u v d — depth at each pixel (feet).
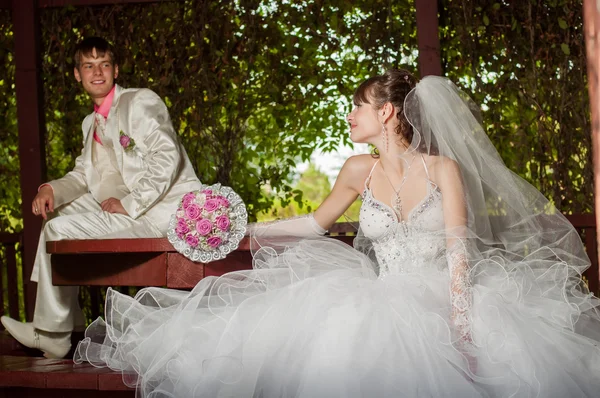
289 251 9.52
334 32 15.75
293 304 8.35
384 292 8.17
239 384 7.84
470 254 8.65
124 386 9.02
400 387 7.32
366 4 15.56
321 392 7.37
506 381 7.51
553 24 15.14
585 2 5.21
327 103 16.22
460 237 8.48
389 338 7.64
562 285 9.15
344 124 16.26
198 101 16.10
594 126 5.19
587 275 14.11
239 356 7.91
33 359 10.77
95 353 9.60
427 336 7.66
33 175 15.94
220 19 16.01
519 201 9.31
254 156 16.33
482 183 9.30
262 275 9.18
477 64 15.15
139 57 16.19
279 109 16.02
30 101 15.99
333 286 8.43
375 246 9.30
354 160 9.75
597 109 5.16
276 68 16.02
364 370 7.46
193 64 16.08
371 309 7.93
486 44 15.14
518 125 15.15
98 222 12.58
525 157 15.12
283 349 7.88
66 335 12.74
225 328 8.31
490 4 15.16
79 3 16.03
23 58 16.01
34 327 12.51
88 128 13.73
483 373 7.66
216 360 7.86
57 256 11.14
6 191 16.92
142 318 9.23
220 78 16.05
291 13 15.83
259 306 8.59
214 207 9.68
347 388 7.35
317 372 7.52
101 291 16.02
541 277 9.23
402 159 9.14
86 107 16.31
